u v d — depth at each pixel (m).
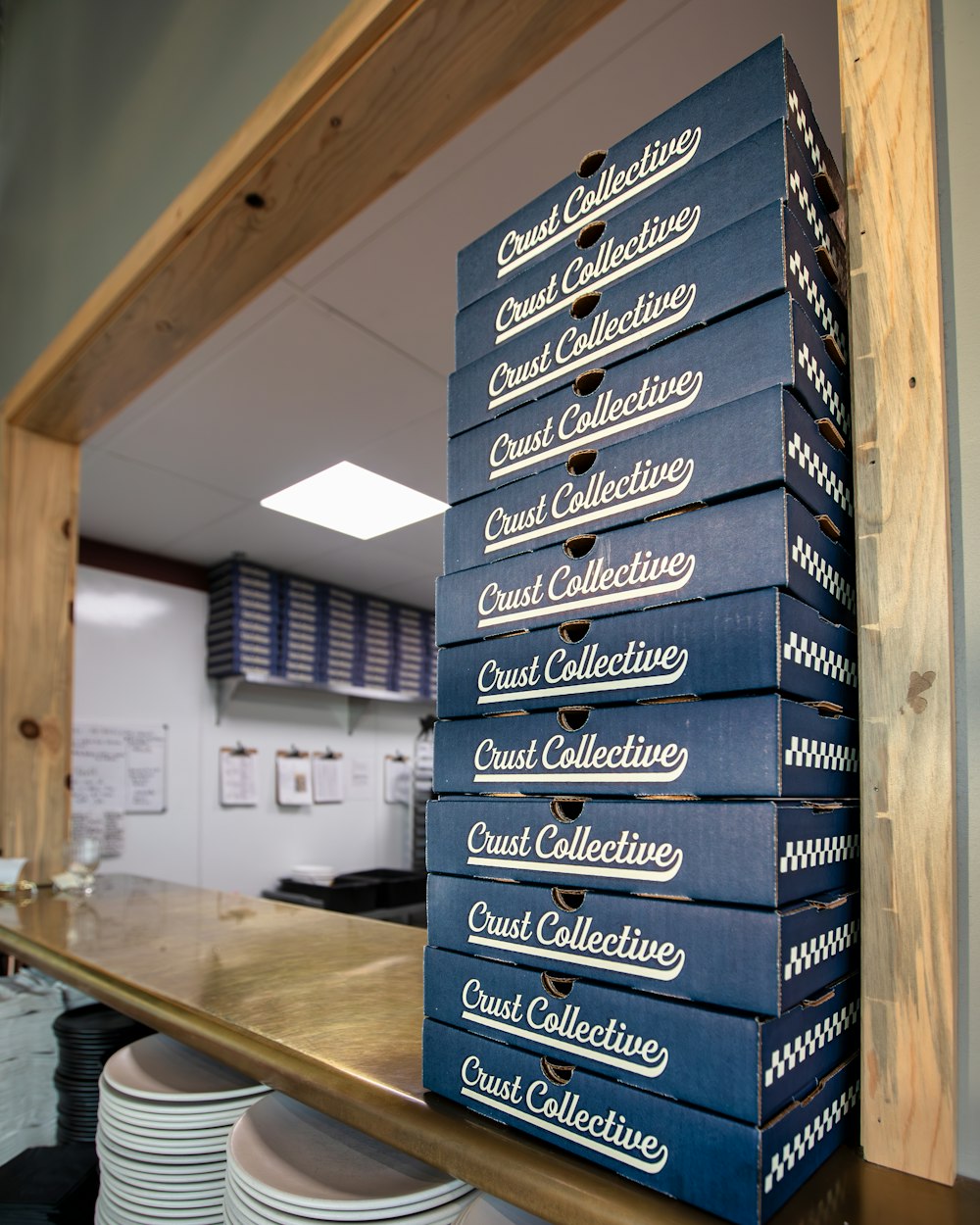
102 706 3.27
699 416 0.55
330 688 3.84
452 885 0.67
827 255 0.60
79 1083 1.26
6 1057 1.27
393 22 1.04
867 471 0.58
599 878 0.56
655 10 1.12
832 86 1.26
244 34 1.38
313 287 1.71
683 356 0.57
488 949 0.63
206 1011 0.92
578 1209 0.52
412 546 3.32
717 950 0.50
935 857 0.53
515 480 0.67
